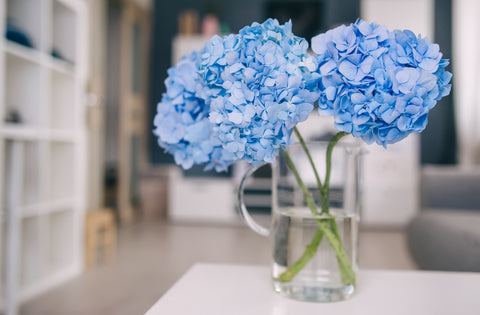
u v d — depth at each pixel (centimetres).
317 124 478
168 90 78
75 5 291
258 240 410
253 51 65
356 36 68
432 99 64
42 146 254
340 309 73
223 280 88
